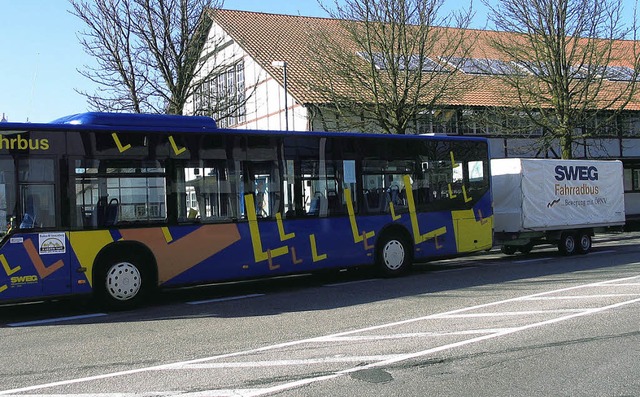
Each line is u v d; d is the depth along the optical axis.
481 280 12.07
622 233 26.83
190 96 19.05
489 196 14.48
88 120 9.78
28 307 10.56
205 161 10.66
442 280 12.26
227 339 7.42
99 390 5.42
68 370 6.16
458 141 14.05
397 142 13.12
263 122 27.23
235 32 28.80
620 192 18.33
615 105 26.08
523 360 6.11
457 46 20.28
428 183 13.54
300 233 11.65
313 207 11.87
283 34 29.53
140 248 10.02
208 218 10.65
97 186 9.67
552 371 5.73
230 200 10.90
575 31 21.73
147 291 10.19
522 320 7.95
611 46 22.05
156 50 17.72
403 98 18.67
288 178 11.58
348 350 6.63
